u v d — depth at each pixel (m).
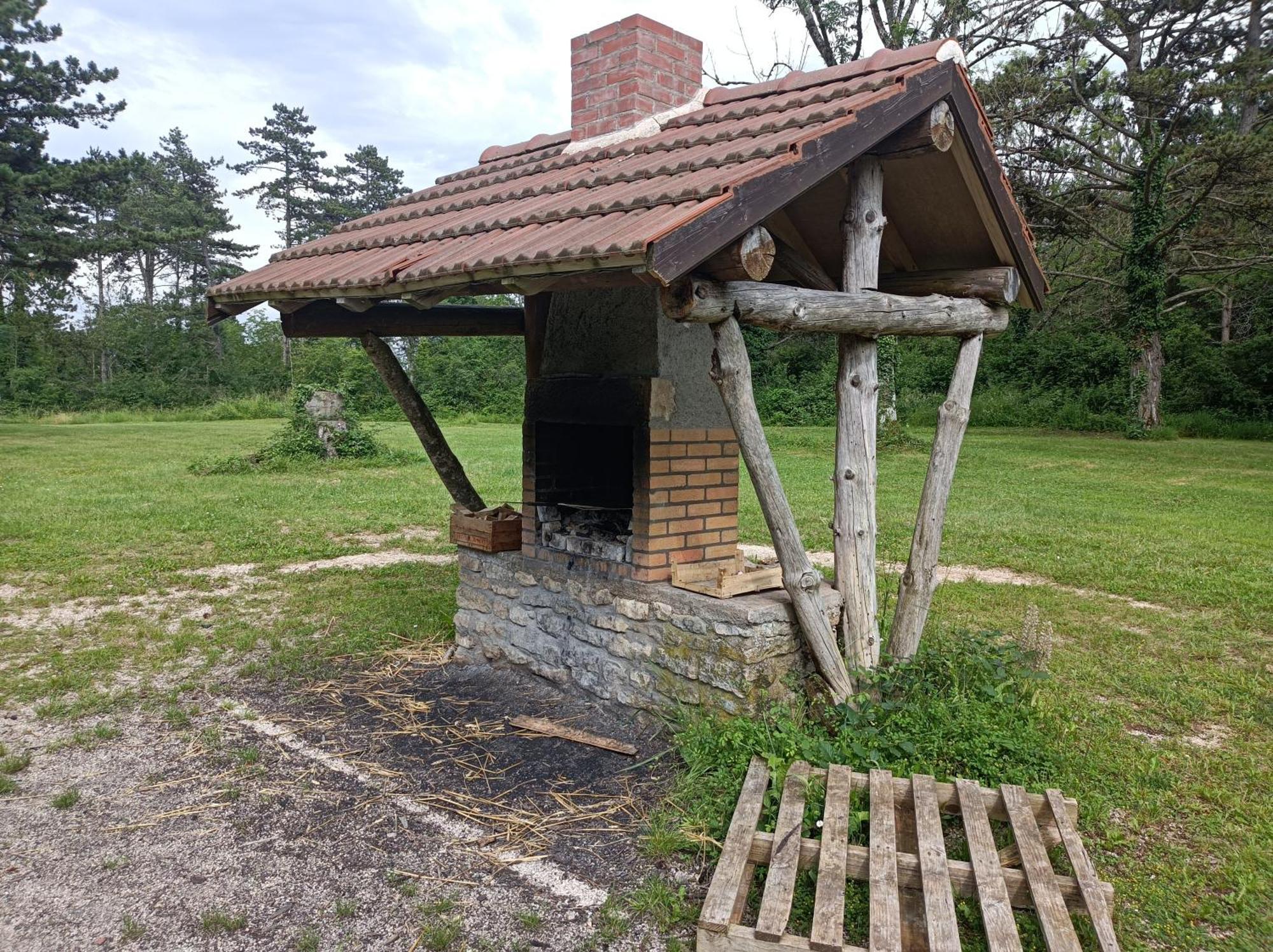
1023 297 5.48
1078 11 23.38
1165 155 23.75
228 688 5.60
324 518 11.87
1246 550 9.72
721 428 5.18
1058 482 15.95
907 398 32.19
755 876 3.40
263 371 48.53
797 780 3.72
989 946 2.76
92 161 27.45
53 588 7.97
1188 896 3.39
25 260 26.62
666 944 3.05
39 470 17.00
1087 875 3.11
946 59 4.27
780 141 3.72
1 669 5.87
